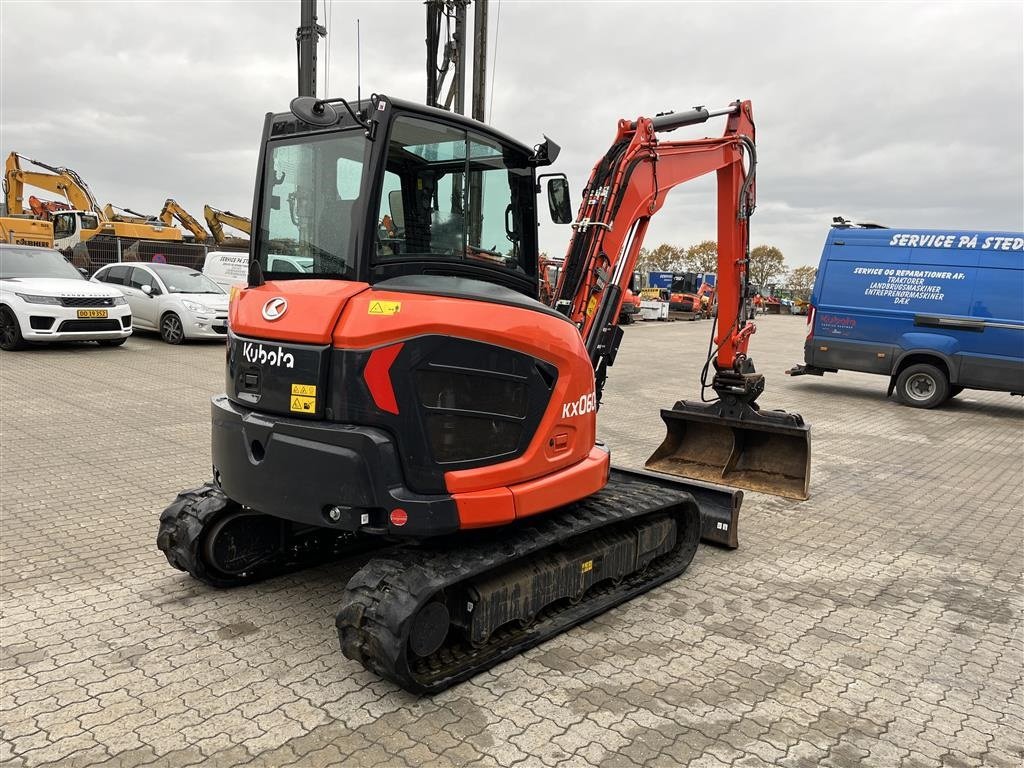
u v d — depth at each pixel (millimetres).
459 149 3695
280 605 4062
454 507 3246
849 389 14203
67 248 23219
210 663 3441
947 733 3146
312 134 3568
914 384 12227
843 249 12617
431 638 3189
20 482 6016
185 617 3885
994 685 3566
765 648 3838
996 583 4867
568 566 3857
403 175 3439
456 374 3266
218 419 3611
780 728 3123
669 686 3416
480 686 3350
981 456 8844
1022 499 6965
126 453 6957
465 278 3770
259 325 3387
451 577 3146
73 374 10836
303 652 3568
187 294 14602
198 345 14570
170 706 3092
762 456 7129
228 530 4082
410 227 3516
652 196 5352
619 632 3959
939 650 3902
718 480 7004
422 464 3184
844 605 4434
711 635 3963
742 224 6684
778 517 6105
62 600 4035
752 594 4547
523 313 3551
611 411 10852
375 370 3076
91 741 2842
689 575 4828
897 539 5688
